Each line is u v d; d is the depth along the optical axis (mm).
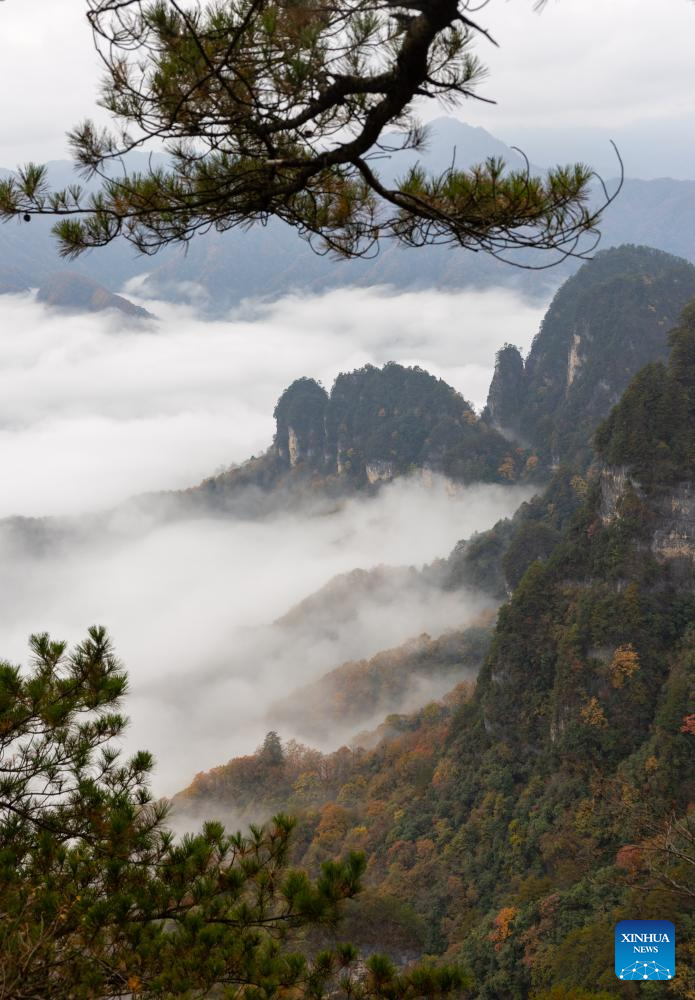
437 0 4730
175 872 9633
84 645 10180
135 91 5781
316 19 5191
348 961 9188
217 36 5438
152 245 6656
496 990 41000
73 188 6383
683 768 48094
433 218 5852
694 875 32312
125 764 10688
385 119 5453
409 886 55844
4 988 7844
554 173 5547
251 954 9023
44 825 9781
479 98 5348
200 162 6102
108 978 8688
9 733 9352
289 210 6605
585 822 49906
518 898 45844
